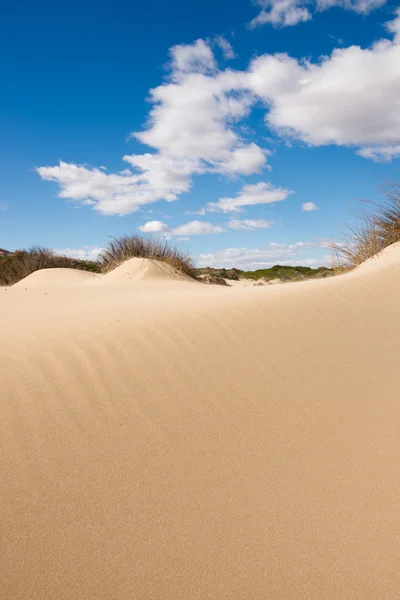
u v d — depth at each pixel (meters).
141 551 2.01
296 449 2.75
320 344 4.14
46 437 2.64
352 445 2.83
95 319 4.50
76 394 3.05
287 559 2.01
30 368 3.29
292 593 1.86
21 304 6.76
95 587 1.84
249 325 4.27
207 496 2.34
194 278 15.81
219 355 3.73
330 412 3.17
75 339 3.82
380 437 2.93
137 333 3.96
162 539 2.08
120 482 2.38
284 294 5.09
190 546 2.05
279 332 4.23
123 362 3.48
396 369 3.87
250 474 2.52
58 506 2.21
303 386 3.46
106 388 3.15
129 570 1.92
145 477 2.43
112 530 2.11
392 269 5.95
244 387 3.36
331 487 2.46
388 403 3.36
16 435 2.62
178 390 3.22
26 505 2.20
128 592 1.83
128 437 2.72
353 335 4.39
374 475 2.57
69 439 2.65
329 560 2.01
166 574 1.91
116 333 3.96
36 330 4.18
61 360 3.43
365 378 3.69
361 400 3.37
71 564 1.93
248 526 2.18
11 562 1.91
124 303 5.77
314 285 5.54
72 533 2.07
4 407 2.83
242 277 21.55
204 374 3.45
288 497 2.37
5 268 20.12
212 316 4.39
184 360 3.59
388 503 2.36
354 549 2.07
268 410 3.12
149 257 16.19
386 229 8.63
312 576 1.93
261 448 2.73
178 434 2.79
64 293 8.76
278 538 2.12
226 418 2.99
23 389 3.03
